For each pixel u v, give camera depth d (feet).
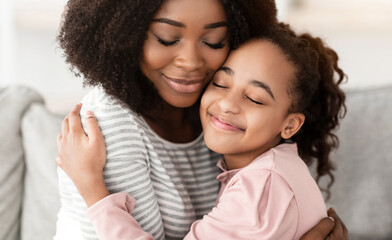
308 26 9.72
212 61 2.86
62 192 3.14
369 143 4.49
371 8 10.21
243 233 2.72
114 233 2.67
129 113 2.89
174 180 3.07
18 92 4.65
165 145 3.13
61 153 2.84
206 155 3.42
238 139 3.03
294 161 3.10
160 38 2.72
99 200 2.73
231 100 2.95
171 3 2.62
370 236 4.40
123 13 2.69
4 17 7.93
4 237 4.36
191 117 3.39
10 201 4.40
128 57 2.83
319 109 3.53
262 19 2.93
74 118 2.93
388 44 10.24
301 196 2.92
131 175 2.82
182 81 2.87
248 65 2.94
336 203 4.47
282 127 3.18
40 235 4.30
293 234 2.87
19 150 4.49
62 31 3.01
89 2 2.81
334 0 10.16
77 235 3.10
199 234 2.82
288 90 3.03
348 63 10.22
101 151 2.76
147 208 2.89
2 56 8.07
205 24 2.68
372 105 4.59
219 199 3.10
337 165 4.49
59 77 8.94
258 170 2.90
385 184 4.40
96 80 2.91
